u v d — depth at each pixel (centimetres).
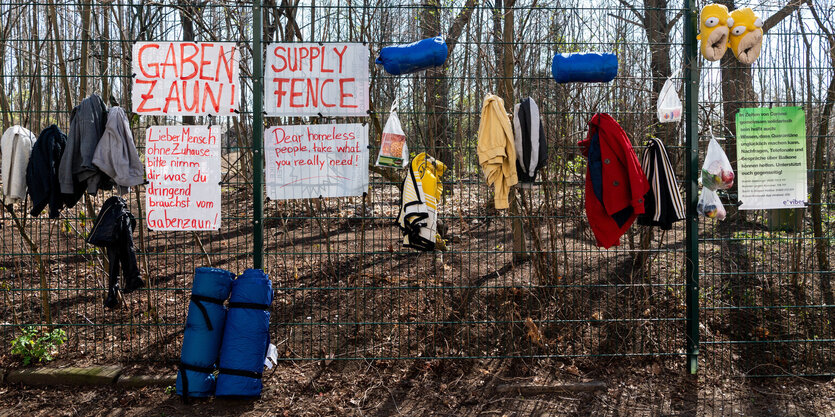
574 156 474
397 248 661
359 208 870
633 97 463
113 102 414
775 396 396
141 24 573
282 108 405
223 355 380
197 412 371
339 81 407
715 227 649
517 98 512
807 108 450
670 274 535
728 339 462
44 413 368
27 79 713
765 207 417
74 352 436
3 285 479
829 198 519
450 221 701
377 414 374
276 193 405
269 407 377
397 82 507
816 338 456
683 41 426
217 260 635
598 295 508
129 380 398
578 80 395
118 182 381
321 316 491
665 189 401
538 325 466
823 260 497
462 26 529
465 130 504
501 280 545
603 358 436
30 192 390
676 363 432
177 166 404
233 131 818
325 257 635
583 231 482
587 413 377
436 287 457
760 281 528
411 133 514
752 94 465
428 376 416
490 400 390
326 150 407
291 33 639
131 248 398
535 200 579
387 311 495
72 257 641
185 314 495
